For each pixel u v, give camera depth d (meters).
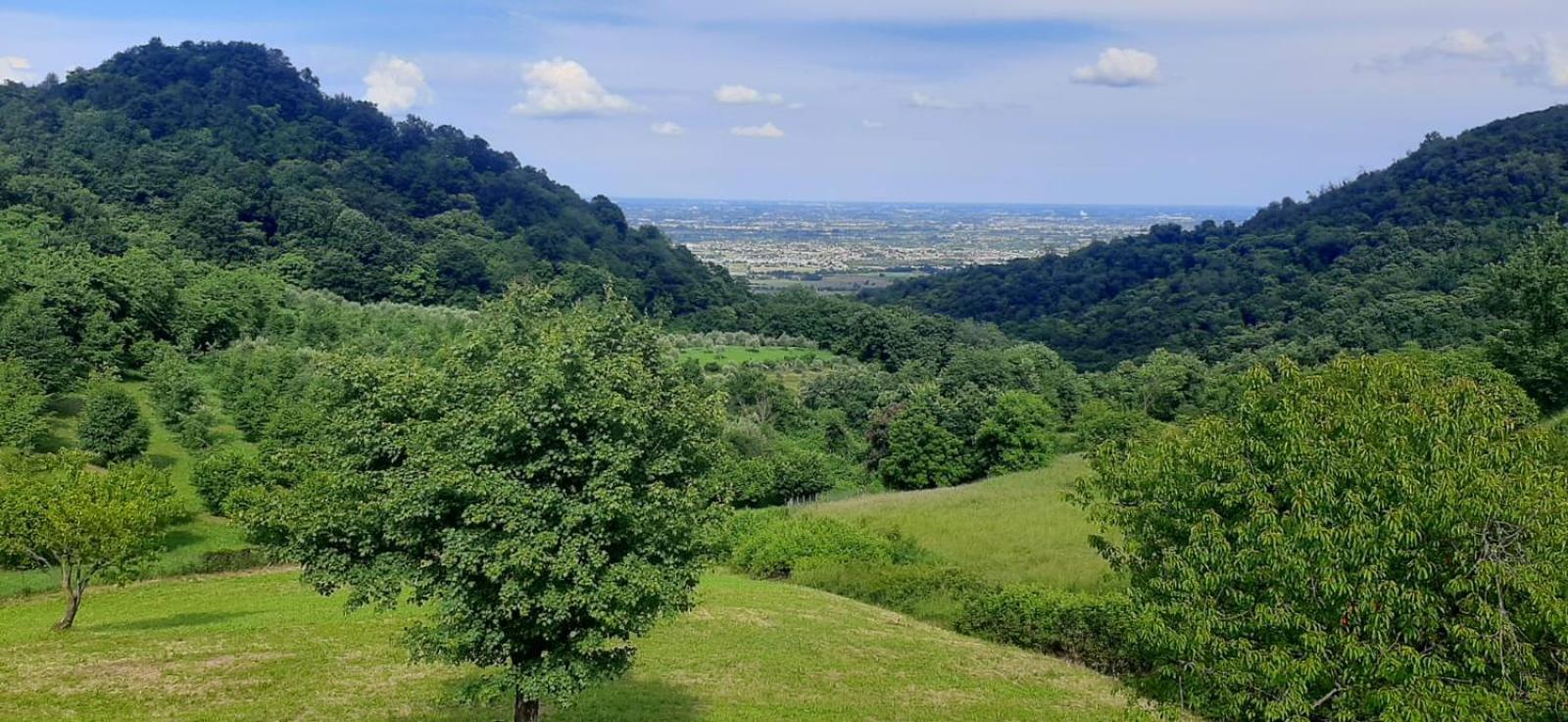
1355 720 11.82
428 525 13.95
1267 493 12.54
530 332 15.34
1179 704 13.92
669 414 14.55
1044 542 37.59
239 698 19.88
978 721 20.72
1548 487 11.47
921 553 38.25
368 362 15.98
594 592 13.27
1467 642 10.85
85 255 74.06
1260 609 11.83
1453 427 11.91
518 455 13.67
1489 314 73.31
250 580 39.78
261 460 47.28
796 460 68.19
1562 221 99.44
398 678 21.53
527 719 15.59
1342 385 13.56
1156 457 14.23
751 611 30.25
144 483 32.84
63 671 21.58
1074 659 26.53
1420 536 11.25
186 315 75.00
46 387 57.34
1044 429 69.00
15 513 27.66
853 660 25.12
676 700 20.94
